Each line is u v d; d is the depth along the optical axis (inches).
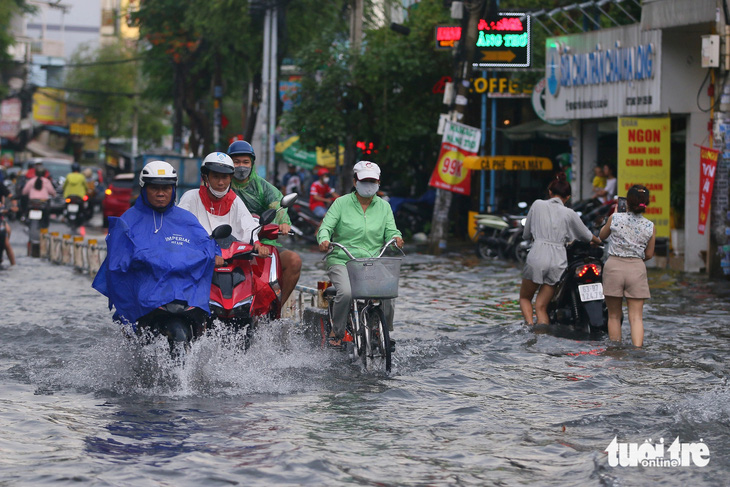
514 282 938.7
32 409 400.8
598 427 378.6
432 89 1653.5
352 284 493.0
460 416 398.0
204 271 455.2
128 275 446.0
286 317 634.2
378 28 1715.1
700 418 390.6
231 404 415.5
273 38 1888.5
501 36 1362.0
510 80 1481.3
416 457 335.6
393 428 376.8
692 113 1056.2
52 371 484.4
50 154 4741.6
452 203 1681.8
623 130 1054.4
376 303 524.4
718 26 956.0
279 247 542.6
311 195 1578.5
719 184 965.2
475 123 1690.5
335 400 427.2
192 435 359.9
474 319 685.3
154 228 455.2
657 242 1078.4
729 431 371.6
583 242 628.7
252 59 2108.8
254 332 500.7
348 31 1817.2
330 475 311.0
